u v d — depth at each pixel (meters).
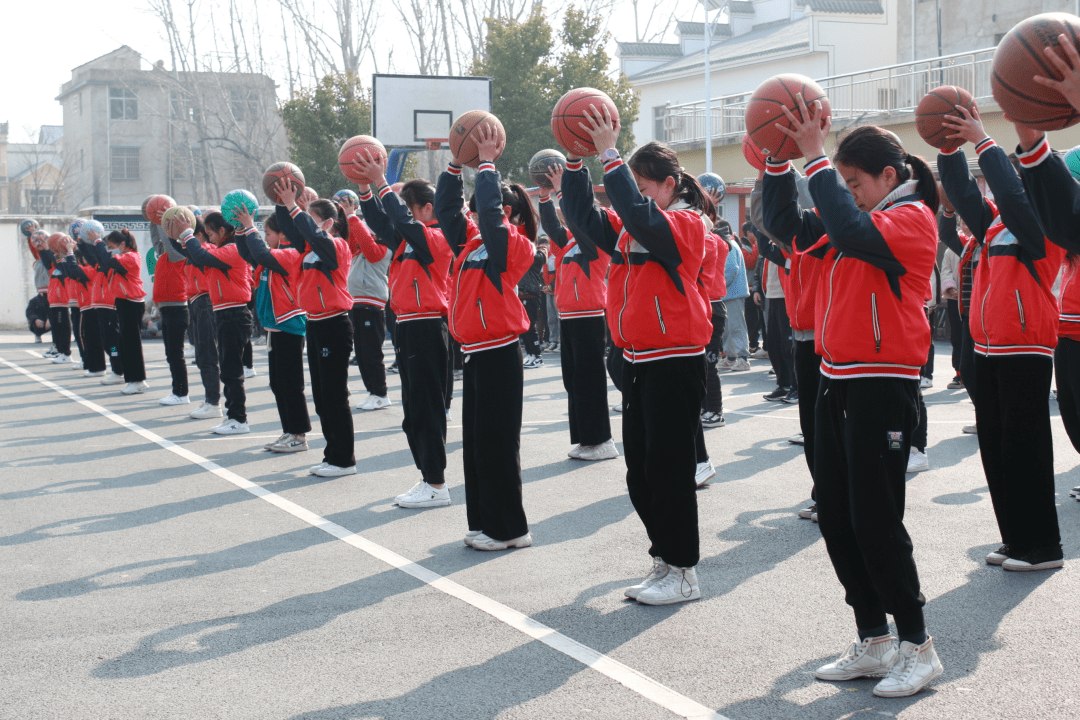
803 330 5.38
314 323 6.84
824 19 29.78
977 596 4.33
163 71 36.31
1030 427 4.58
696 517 4.31
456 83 17.52
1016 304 4.53
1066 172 3.20
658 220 3.99
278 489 6.63
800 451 7.52
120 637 4.04
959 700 3.34
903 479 3.44
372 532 5.55
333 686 3.54
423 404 6.03
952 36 25.89
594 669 3.65
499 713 3.31
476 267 5.03
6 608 4.40
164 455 7.88
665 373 4.20
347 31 32.53
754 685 3.49
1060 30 2.90
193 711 3.37
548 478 6.84
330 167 26.00
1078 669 3.57
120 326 11.56
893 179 3.48
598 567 4.86
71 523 5.86
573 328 7.32
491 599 4.41
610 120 4.14
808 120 3.37
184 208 8.63
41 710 3.39
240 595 4.54
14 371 14.32
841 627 4.02
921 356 3.41
